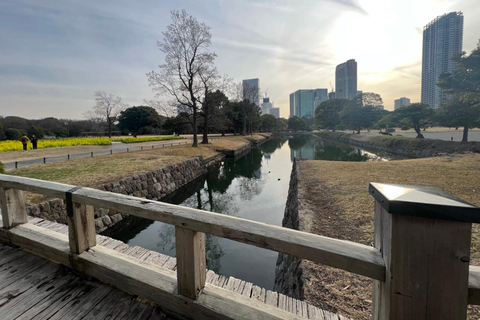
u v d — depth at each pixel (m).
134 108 50.53
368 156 23.12
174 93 21.88
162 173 11.20
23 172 8.86
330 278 2.70
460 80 18.02
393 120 28.48
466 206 0.79
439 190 0.97
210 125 28.34
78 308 1.67
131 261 1.88
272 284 4.59
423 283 0.86
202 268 1.52
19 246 2.40
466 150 16.73
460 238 0.82
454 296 0.83
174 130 46.59
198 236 1.47
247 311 1.37
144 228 7.54
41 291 1.84
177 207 1.50
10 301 1.74
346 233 3.88
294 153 28.30
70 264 2.03
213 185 14.32
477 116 17.39
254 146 39.38
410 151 22.92
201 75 22.42
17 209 2.54
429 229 0.84
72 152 17.34
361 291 2.45
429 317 0.86
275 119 77.88
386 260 0.94
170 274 1.72
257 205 10.28
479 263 2.82
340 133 51.88
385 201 0.89
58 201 6.07
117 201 1.68
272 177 16.14
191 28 21.00
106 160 12.95
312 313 1.82
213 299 1.46
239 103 50.06
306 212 4.98
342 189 6.68
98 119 44.88
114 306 1.68
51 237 2.28
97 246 2.10
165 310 1.58
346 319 1.75
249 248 6.16
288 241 1.15
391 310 0.90
